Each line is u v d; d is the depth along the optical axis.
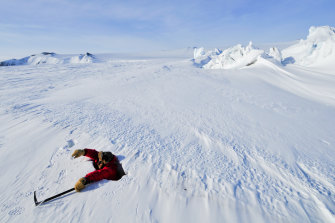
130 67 29.55
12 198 2.37
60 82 14.50
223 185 2.47
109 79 13.78
